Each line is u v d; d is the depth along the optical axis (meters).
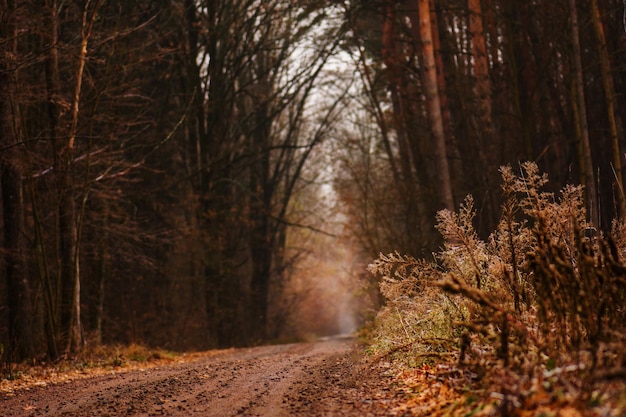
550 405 5.38
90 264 26.00
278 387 9.81
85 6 18.94
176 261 33.19
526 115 24.03
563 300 7.05
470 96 26.50
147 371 14.59
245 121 37.47
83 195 19.33
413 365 10.23
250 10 35.12
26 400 10.44
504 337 6.79
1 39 16.39
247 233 40.56
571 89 22.03
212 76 34.12
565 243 8.43
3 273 22.41
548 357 6.88
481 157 25.36
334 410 7.43
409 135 28.81
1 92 17.39
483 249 9.66
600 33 20.84
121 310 30.25
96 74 21.23
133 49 21.45
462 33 28.73
